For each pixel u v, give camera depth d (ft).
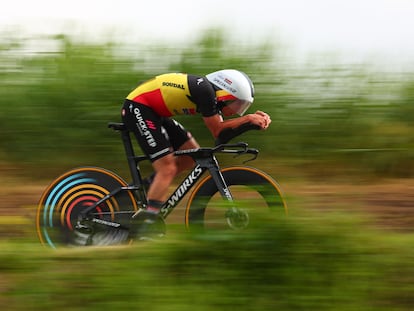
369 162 72.90
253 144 72.90
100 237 48.91
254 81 74.23
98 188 49.52
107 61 75.36
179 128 50.47
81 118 72.23
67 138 72.08
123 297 35.42
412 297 35.96
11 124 72.23
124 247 40.60
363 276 36.68
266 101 73.15
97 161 72.18
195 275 36.81
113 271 37.32
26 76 74.08
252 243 37.50
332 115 73.46
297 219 38.70
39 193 66.28
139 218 47.73
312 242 37.60
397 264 37.24
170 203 48.85
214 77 48.21
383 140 72.84
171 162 48.47
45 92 72.59
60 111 72.33
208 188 48.60
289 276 36.50
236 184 48.34
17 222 53.57
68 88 72.74
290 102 73.61
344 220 39.29
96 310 34.83
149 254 38.29
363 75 75.10
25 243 45.14
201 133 71.51
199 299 35.19
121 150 71.92
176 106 47.96
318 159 73.26
